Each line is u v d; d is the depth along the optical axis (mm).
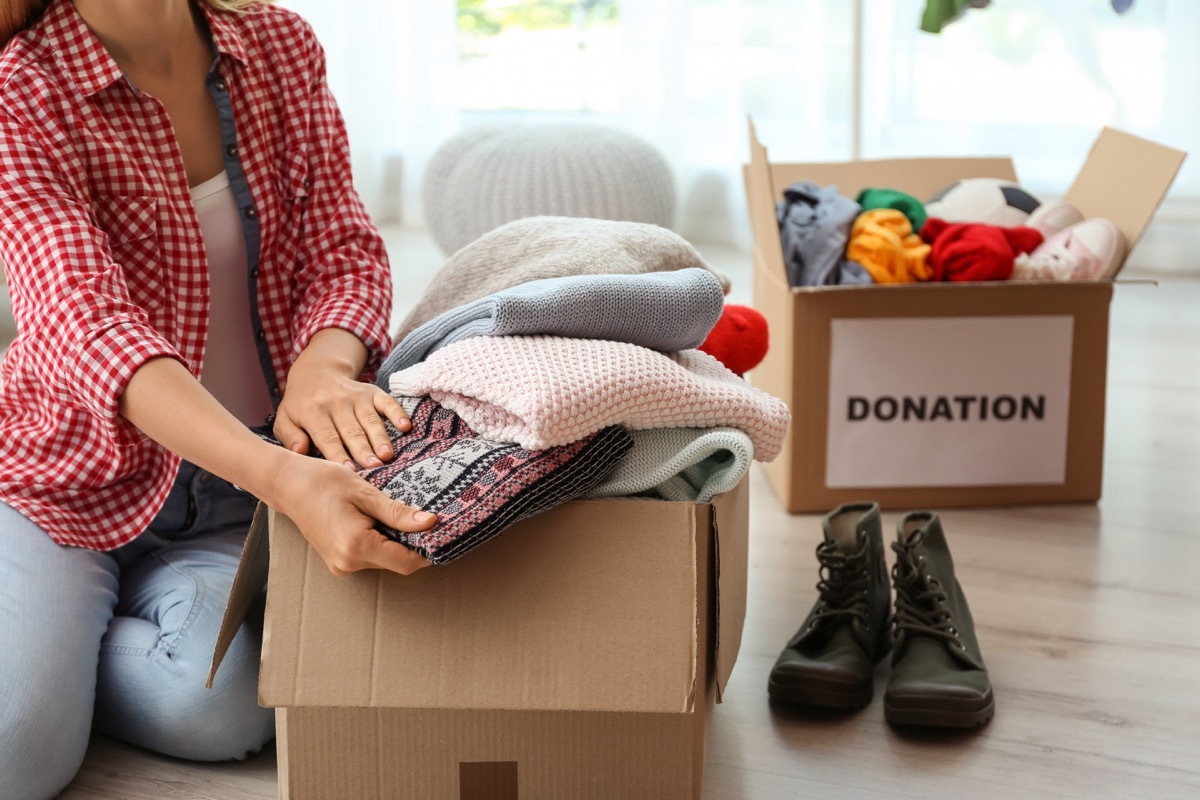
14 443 1194
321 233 1312
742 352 1416
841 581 1361
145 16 1156
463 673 955
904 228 1856
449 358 1021
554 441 937
